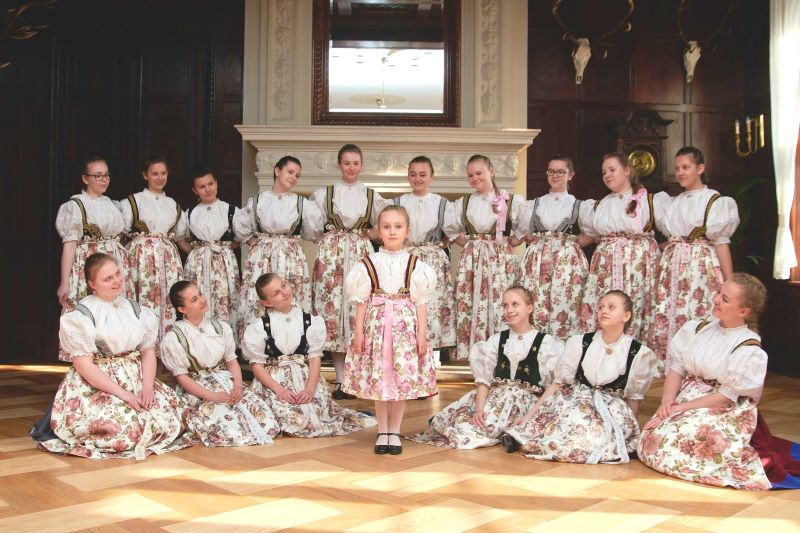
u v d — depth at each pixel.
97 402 2.71
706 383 2.60
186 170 5.87
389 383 2.72
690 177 3.44
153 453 2.71
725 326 2.58
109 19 5.78
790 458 2.58
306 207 4.03
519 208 4.00
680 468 2.44
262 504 2.09
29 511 2.02
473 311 4.02
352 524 1.93
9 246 5.69
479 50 5.81
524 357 3.03
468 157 5.57
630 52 6.00
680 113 6.02
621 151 5.80
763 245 5.59
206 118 5.87
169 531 1.86
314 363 3.18
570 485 2.34
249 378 4.73
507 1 5.81
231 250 4.13
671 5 6.01
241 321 3.97
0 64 5.66
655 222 3.57
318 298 4.04
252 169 5.86
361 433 3.14
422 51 5.86
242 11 5.87
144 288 3.75
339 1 5.84
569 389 2.94
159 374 4.92
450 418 3.01
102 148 5.82
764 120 5.68
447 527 1.92
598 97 6.00
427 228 4.10
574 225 3.82
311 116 5.80
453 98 5.84
